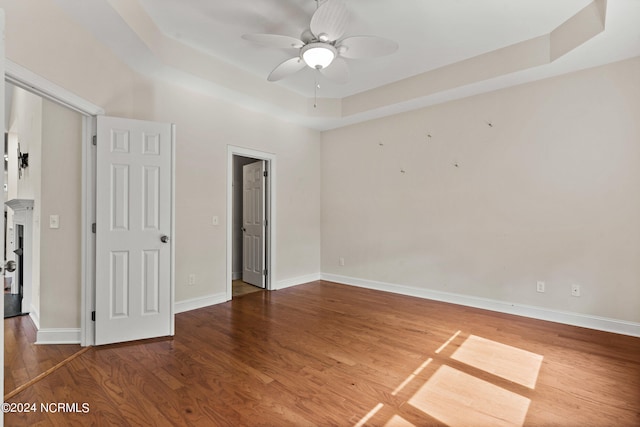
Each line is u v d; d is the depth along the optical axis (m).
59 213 2.74
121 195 2.80
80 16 2.39
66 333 2.76
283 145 4.88
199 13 2.79
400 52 3.44
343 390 2.08
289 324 3.30
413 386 2.13
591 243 3.18
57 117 2.74
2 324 1.49
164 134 2.97
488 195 3.80
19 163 4.25
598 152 3.13
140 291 2.87
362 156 4.98
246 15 2.83
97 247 2.71
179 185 3.63
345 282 5.18
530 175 3.52
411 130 4.45
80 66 2.51
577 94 3.24
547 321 3.38
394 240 4.62
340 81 3.23
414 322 3.36
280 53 3.50
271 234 4.76
